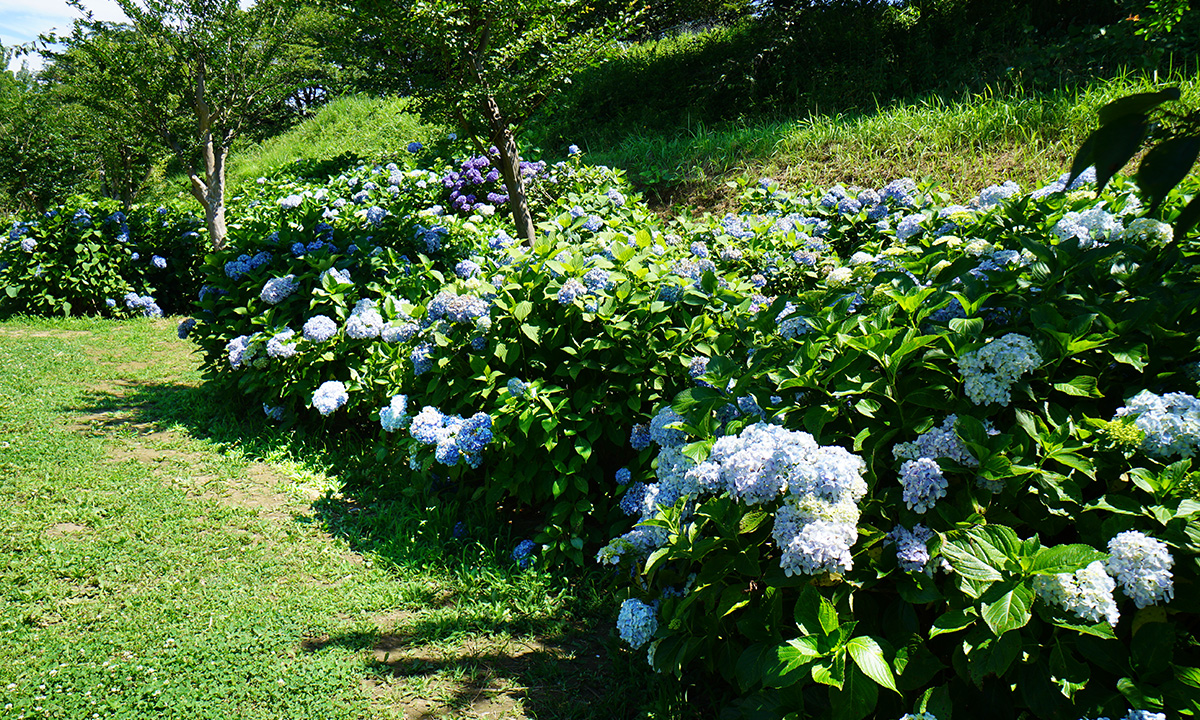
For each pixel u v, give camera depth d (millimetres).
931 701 1826
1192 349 2150
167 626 2932
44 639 2818
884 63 11172
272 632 2922
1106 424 1928
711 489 2207
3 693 2521
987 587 1768
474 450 3477
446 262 6145
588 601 3189
